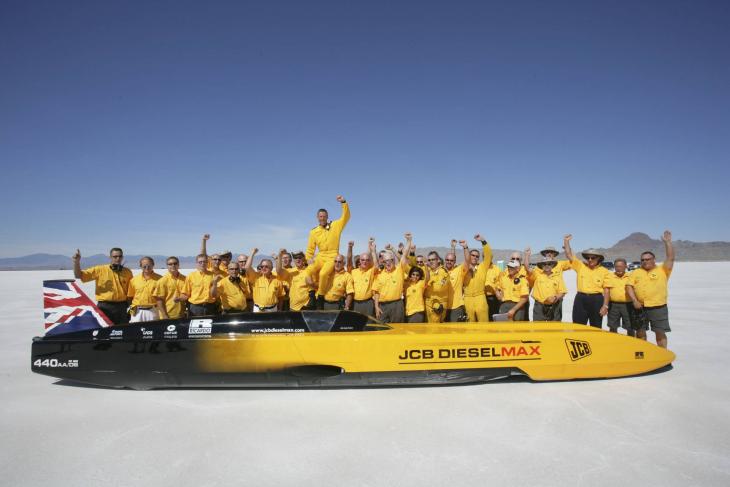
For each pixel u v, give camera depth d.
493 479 3.17
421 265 8.30
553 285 7.41
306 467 3.36
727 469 3.32
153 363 5.23
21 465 3.45
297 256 7.89
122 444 3.80
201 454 3.60
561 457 3.50
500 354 5.34
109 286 7.09
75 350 5.32
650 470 3.30
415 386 5.36
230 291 7.09
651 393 5.02
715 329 9.20
